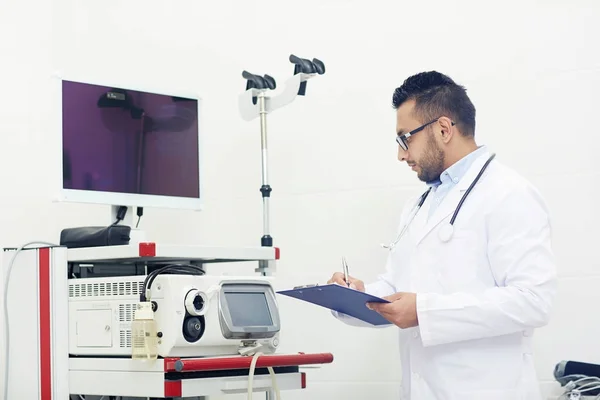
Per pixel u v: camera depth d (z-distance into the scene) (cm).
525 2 280
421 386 215
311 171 305
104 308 213
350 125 301
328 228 301
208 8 322
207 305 204
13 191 300
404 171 293
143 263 243
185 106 262
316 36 308
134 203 246
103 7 329
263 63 315
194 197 261
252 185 312
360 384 292
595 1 272
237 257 233
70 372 219
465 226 213
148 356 197
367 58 300
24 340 225
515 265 204
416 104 223
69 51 323
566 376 249
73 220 313
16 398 226
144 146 250
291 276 304
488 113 282
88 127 237
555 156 274
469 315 202
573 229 270
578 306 268
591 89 271
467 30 287
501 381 206
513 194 210
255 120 313
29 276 226
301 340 301
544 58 277
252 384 204
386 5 299
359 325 243
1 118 300
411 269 221
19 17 310
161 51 325
